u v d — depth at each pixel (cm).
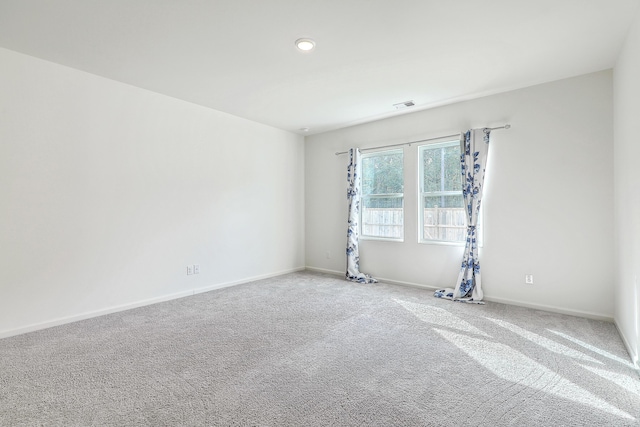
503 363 235
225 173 470
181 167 417
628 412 177
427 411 179
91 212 337
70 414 176
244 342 273
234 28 250
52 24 245
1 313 281
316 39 267
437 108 442
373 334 290
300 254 598
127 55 296
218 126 461
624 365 231
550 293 356
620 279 292
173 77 346
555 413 177
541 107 360
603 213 326
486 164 395
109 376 217
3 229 282
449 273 434
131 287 368
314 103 427
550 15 234
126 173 364
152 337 284
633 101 241
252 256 509
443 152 445
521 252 374
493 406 183
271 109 454
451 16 235
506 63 311
